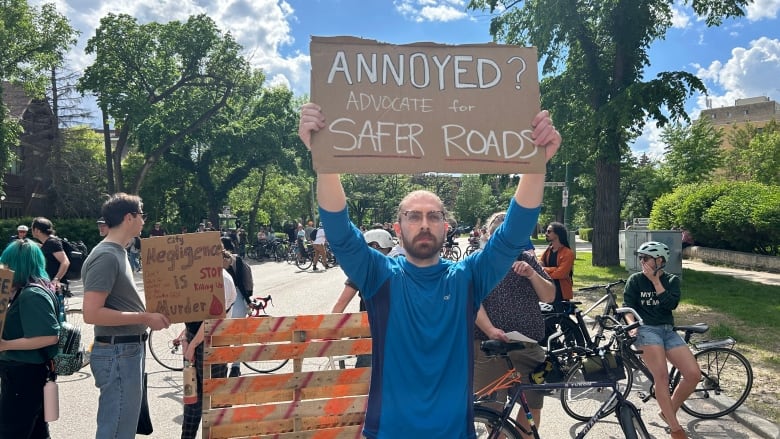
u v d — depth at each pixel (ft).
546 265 21.75
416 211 7.41
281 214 175.01
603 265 59.47
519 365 12.61
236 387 11.10
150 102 92.58
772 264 56.59
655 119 48.01
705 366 17.88
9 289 10.19
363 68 7.31
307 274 64.39
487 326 12.03
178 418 17.01
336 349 11.51
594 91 56.59
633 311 14.76
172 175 120.57
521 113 7.47
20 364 10.78
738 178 138.92
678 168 126.31
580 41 57.21
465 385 7.04
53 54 79.92
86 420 16.66
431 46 7.51
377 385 7.07
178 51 93.25
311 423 11.27
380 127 7.20
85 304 10.22
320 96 7.16
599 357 12.88
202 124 103.40
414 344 7.02
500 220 13.44
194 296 11.44
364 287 7.38
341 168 7.02
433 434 6.76
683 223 70.64
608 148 51.57
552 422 16.42
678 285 14.73
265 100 119.75
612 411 13.04
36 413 11.08
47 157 100.73
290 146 119.44
